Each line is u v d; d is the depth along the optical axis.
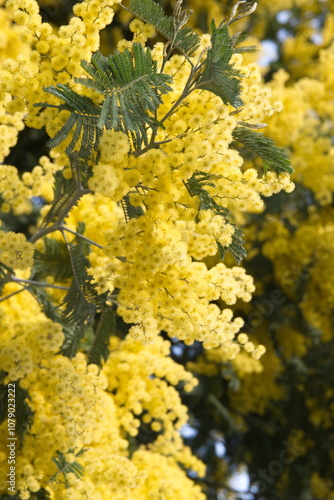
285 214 7.46
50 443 3.50
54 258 4.10
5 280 3.57
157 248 2.69
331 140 7.79
